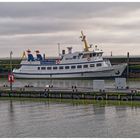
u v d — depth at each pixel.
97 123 93.31
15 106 121.56
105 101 123.00
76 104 121.81
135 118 97.56
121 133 83.50
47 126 91.44
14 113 109.12
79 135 82.62
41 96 137.50
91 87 159.38
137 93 121.75
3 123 95.69
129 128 87.62
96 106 116.62
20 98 138.75
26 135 83.56
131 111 106.75
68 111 109.94
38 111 111.31
